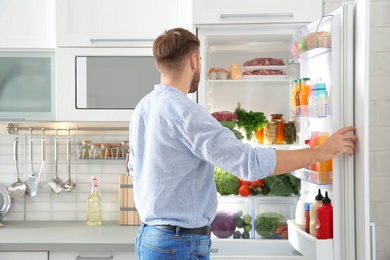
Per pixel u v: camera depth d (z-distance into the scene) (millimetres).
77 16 2963
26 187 3416
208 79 2850
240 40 2891
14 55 3016
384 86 2893
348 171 1950
